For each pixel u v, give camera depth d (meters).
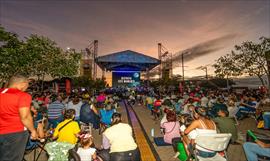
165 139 6.25
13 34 11.45
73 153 3.48
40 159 5.54
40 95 12.16
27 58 13.29
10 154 2.60
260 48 20.39
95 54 43.44
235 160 5.53
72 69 20.56
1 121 2.58
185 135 4.88
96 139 7.87
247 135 4.83
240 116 12.11
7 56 11.14
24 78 3.01
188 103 10.23
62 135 4.69
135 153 3.84
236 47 21.73
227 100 13.36
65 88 24.77
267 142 4.49
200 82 58.09
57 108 7.70
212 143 3.98
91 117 7.96
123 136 3.87
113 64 45.25
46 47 17.08
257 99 12.16
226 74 23.59
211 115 8.53
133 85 44.69
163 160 5.66
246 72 21.95
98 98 15.20
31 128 2.72
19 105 2.62
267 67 20.62
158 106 12.86
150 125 10.91
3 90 2.72
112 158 3.78
